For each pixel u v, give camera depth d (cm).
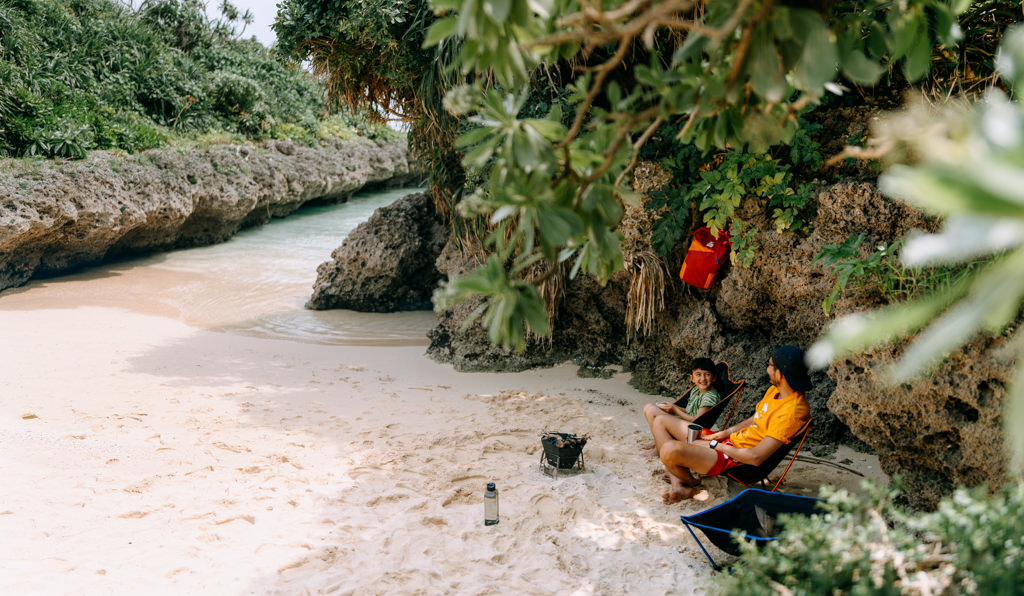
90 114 1644
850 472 567
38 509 491
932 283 431
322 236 1930
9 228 1209
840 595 244
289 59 906
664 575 423
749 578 258
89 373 811
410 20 807
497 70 217
